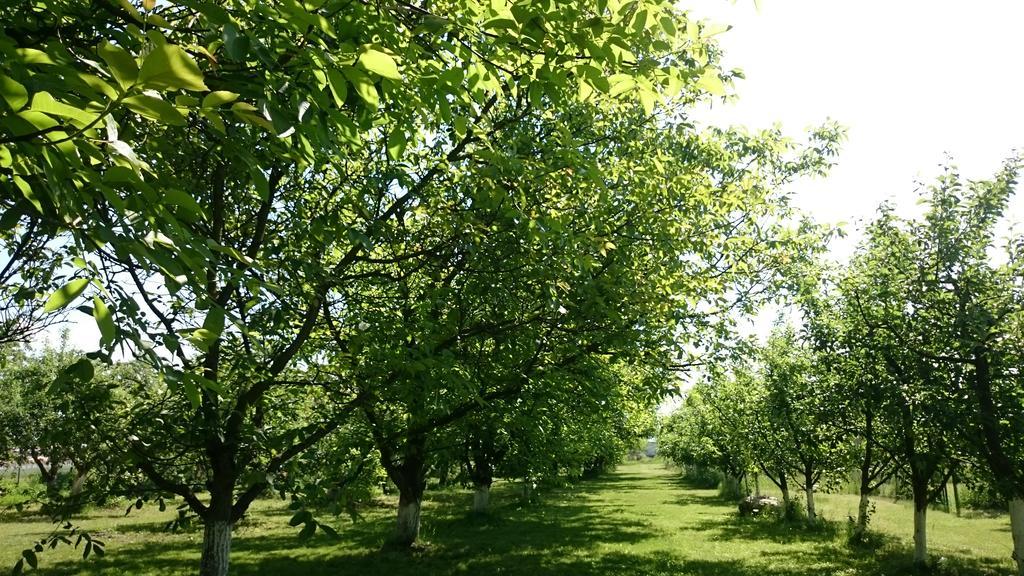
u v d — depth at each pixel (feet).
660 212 27.78
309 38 8.51
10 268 16.76
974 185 32.94
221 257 11.91
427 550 54.60
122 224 6.07
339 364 25.35
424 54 10.42
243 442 20.84
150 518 82.02
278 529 70.59
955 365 30.73
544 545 59.31
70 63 5.69
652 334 30.04
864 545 59.82
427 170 26.17
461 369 23.13
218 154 14.29
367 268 27.84
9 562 49.49
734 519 83.10
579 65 10.06
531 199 22.54
